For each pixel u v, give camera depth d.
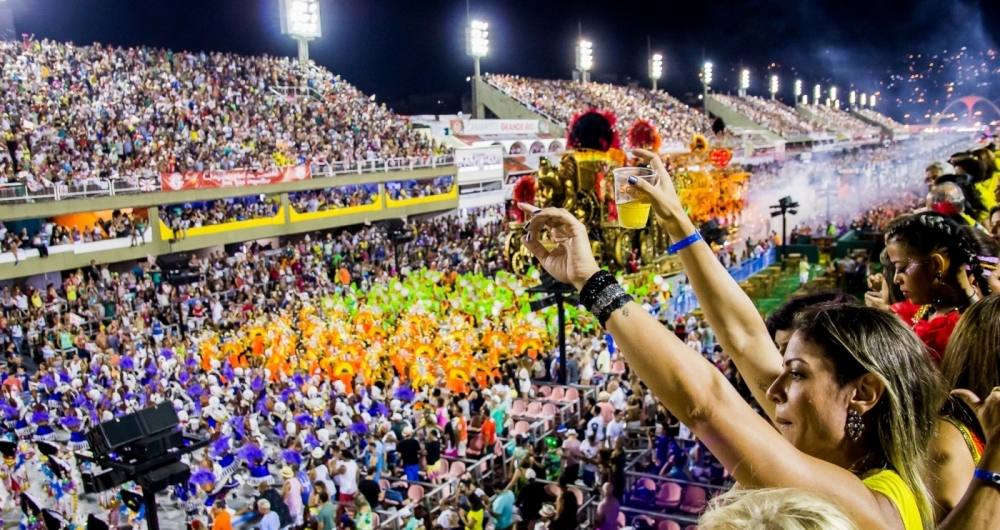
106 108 40.25
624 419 16.12
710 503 1.79
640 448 15.78
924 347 2.25
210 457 17.80
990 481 2.09
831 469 1.96
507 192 59.69
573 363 22.66
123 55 46.44
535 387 21.22
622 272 28.17
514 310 29.20
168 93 44.62
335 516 14.22
